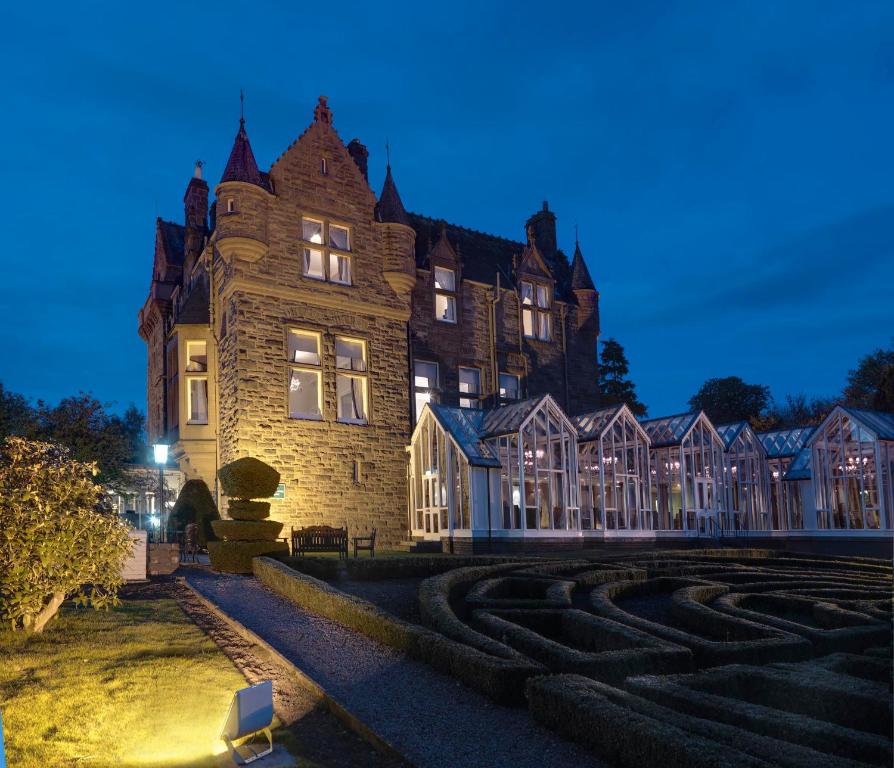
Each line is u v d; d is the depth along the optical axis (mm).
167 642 11930
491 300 32344
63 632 12055
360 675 10562
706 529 32062
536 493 27016
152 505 27562
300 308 26203
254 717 8078
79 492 12367
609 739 7527
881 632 12805
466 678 10078
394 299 28594
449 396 30594
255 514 19938
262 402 24891
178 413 27531
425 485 27531
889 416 32906
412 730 8570
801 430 36438
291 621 13516
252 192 25266
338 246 27719
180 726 8906
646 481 31062
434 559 20422
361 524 26516
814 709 8758
